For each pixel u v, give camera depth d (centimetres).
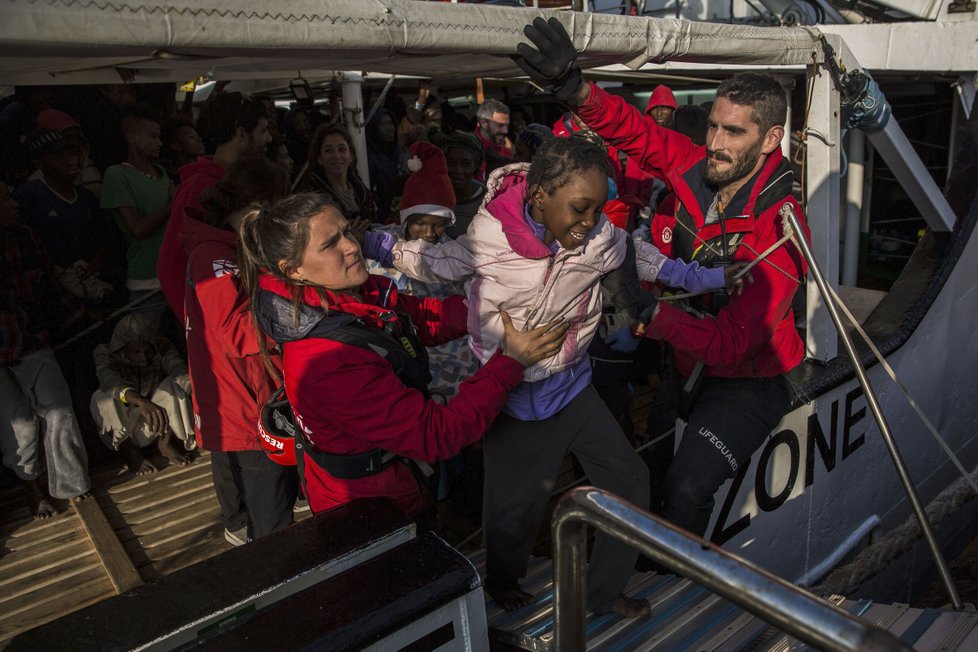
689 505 251
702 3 585
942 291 390
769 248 232
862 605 253
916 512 249
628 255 212
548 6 550
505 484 216
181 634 144
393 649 154
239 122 279
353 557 164
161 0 127
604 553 222
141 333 371
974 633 221
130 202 390
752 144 235
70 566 311
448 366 307
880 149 351
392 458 185
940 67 413
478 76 328
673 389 280
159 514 345
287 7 143
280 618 148
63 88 445
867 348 339
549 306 190
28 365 334
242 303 229
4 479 375
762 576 98
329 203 166
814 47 283
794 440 307
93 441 391
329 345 165
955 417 442
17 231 346
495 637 222
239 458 259
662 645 223
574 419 213
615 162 378
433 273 194
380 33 160
